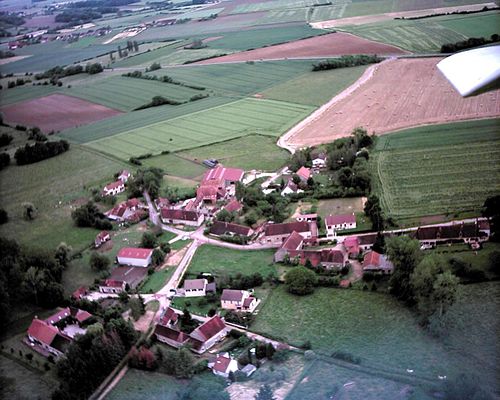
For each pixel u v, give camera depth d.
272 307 122.50
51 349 118.44
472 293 111.94
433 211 147.12
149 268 145.00
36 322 124.25
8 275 140.25
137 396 100.00
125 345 113.62
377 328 108.44
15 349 121.38
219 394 94.25
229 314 121.62
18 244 157.50
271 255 144.38
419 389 88.19
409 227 141.62
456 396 84.25
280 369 100.69
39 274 138.12
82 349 111.56
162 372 106.75
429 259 112.38
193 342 113.06
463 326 103.50
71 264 154.12
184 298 131.12
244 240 153.12
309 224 150.75
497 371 90.81
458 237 130.38
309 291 124.94
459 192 154.38
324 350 103.94
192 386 99.56
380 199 159.38
